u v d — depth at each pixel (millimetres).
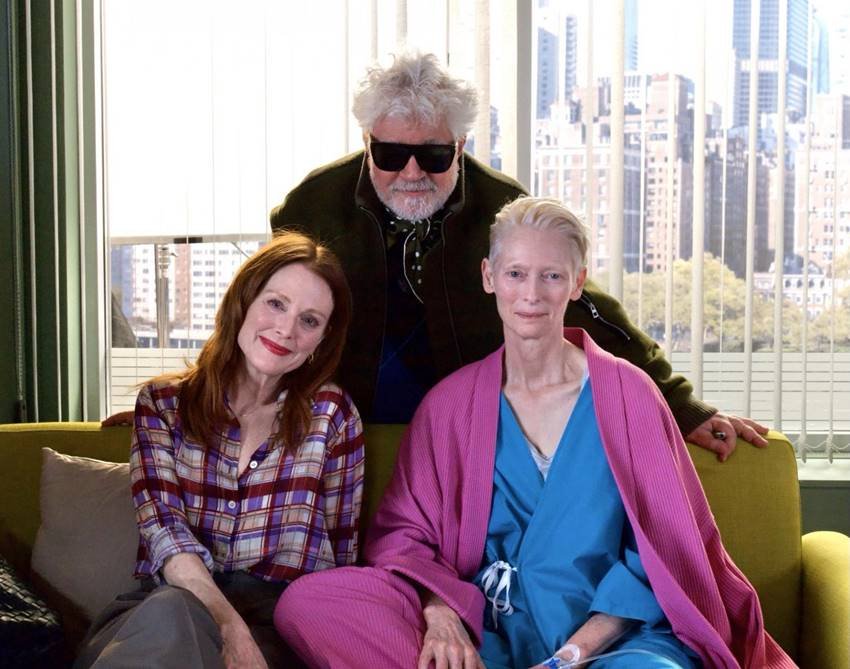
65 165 2740
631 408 2012
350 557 2139
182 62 2799
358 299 2396
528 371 2066
